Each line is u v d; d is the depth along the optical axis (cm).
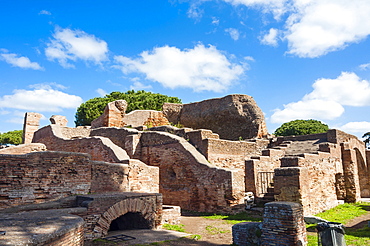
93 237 913
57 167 1005
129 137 1909
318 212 1511
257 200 1577
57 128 2173
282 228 790
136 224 1138
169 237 978
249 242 871
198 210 1563
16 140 4972
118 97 4616
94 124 2723
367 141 3800
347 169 1944
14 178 903
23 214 764
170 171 1750
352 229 1133
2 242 447
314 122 4656
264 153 1878
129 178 1273
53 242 527
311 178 1497
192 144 1822
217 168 1514
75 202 995
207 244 919
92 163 1131
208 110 2973
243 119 2803
